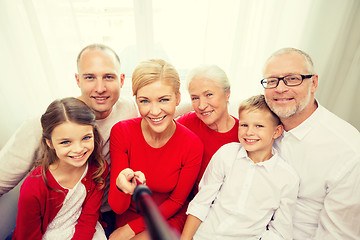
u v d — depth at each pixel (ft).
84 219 2.69
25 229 2.42
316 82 2.52
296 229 2.80
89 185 2.72
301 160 2.70
